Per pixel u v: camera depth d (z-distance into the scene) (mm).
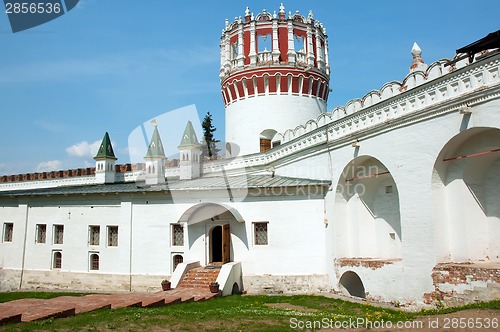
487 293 12891
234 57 32469
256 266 22234
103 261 25750
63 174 36938
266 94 30109
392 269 16906
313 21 31703
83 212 26953
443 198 15328
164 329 11641
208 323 12578
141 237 24969
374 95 18344
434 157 15008
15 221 29250
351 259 19734
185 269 22000
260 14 30672
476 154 13977
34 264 27906
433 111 14992
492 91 12758
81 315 13289
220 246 24625
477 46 13109
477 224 14977
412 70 17094
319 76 31062
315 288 21219
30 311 13227
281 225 22297
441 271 14508
